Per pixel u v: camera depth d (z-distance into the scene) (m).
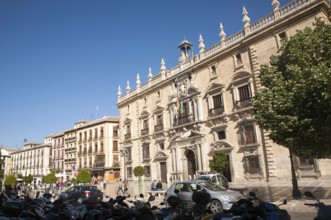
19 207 7.95
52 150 82.31
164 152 36.34
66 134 76.12
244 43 27.20
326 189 17.98
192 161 32.78
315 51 13.65
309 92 12.10
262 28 25.55
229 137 27.80
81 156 68.19
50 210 7.64
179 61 38.09
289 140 13.14
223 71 29.45
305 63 13.46
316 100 11.98
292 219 10.57
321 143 12.44
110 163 60.50
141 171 36.69
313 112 12.38
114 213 6.58
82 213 6.77
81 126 69.38
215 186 13.70
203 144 30.33
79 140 70.38
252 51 26.42
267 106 14.16
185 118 33.28
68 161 72.62
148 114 40.38
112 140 62.28
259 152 24.78
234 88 27.81
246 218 5.00
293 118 12.71
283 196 16.72
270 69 15.83
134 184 40.72
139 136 41.69
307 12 22.47
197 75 32.72
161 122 37.91
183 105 34.38
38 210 7.95
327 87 11.30
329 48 13.10
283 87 13.95
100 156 61.97
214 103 30.28
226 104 28.62
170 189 14.62
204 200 5.27
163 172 36.66
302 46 14.17
